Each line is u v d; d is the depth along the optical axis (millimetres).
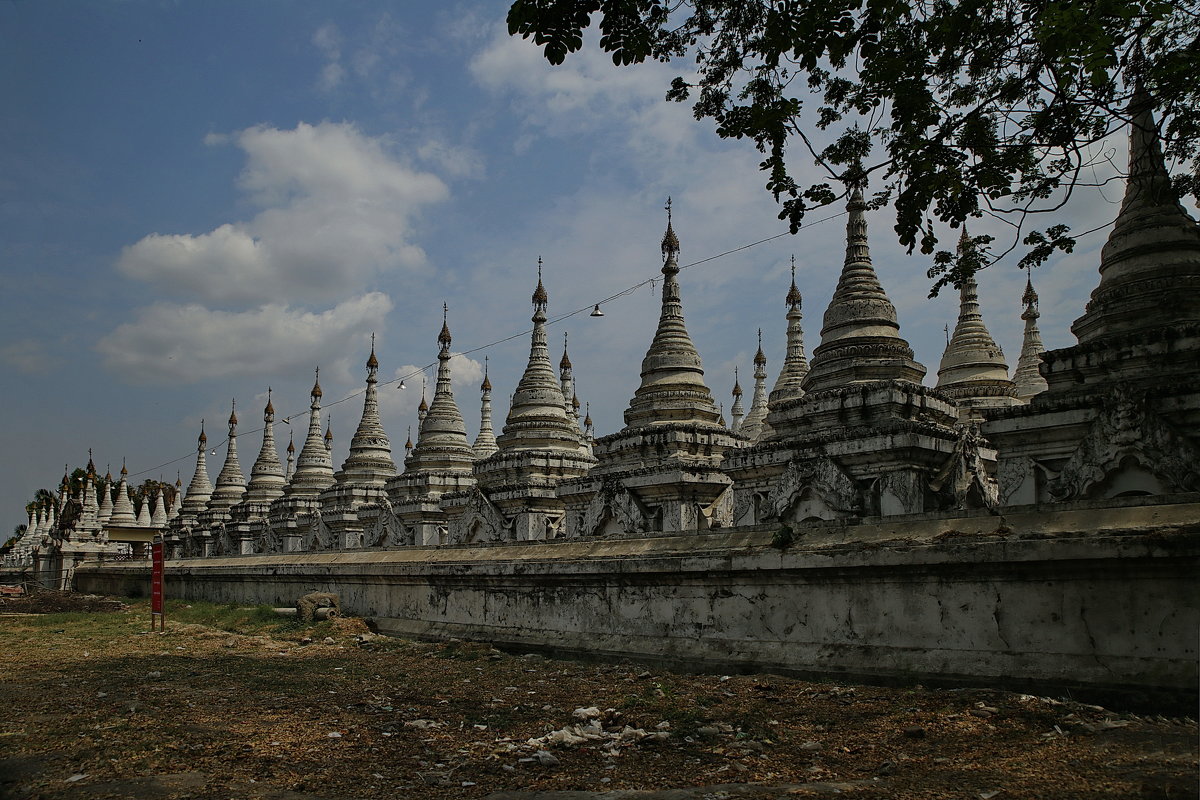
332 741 10500
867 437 16203
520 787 8438
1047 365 14734
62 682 15867
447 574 21062
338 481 40500
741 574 14539
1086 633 10523
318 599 25406
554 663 16922
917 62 12094
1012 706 9984
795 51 11938
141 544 64625
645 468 20719
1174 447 11781
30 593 49125
